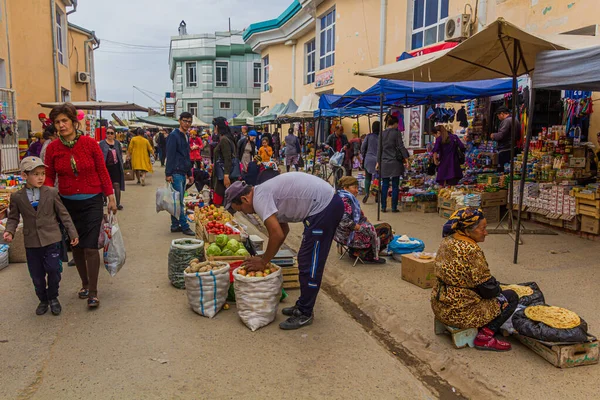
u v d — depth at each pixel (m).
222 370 3.54
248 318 4.27
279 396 3.20
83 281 4.98
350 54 17.39
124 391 3.24
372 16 15.88
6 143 12.16
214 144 16.12
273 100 28.06
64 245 5.79
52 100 17.08
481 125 10.67
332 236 4.25
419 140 14.01
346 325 4.41
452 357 3.64
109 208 4.86
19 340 4.01
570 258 6.05
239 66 38.78
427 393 3.29
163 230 8.37
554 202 7.54
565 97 8.19
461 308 3.69
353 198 5.98
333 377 3.46
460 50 6.42
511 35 5.78
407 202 9.90
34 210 4.39
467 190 8.75
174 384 3.34
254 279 4.24
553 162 7.87
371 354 3.83
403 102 11.13
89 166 4.60
